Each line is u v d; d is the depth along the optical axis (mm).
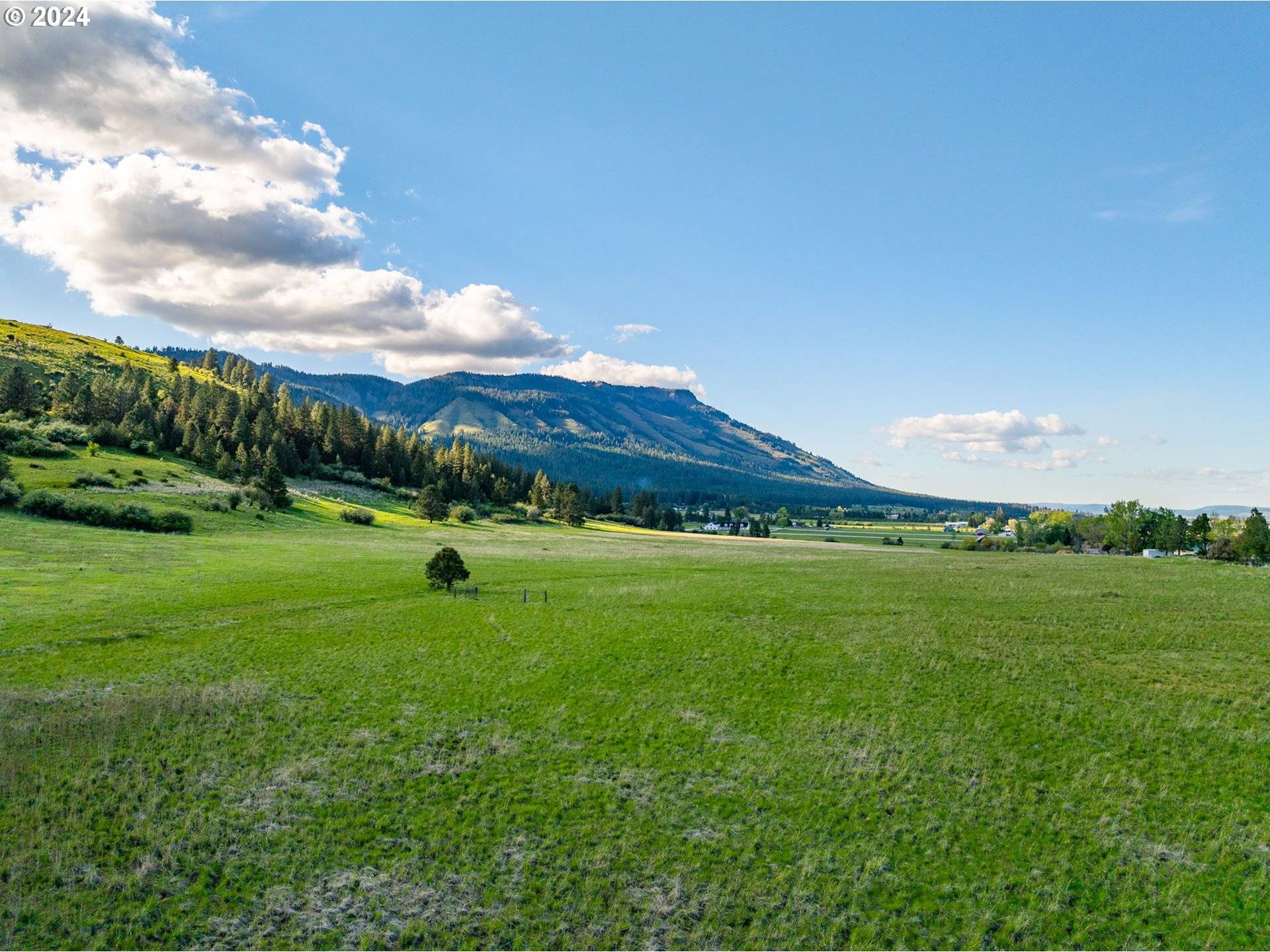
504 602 55344
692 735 27594
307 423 175375
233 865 18188
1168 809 21641
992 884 17969
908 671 36094
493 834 20062
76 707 28281
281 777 23203
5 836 19000
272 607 49312
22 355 191875
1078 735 27328
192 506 98562
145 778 22688
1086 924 16500
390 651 39375
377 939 15641
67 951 14922
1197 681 33562
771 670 36406
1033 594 59750
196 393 165375
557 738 27234
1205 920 16594
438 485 156250
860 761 25234
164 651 37156
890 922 16562
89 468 105812
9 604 43781
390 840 19625
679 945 15680
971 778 23844
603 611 52344
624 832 20312
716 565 88812
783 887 17766
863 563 94750
